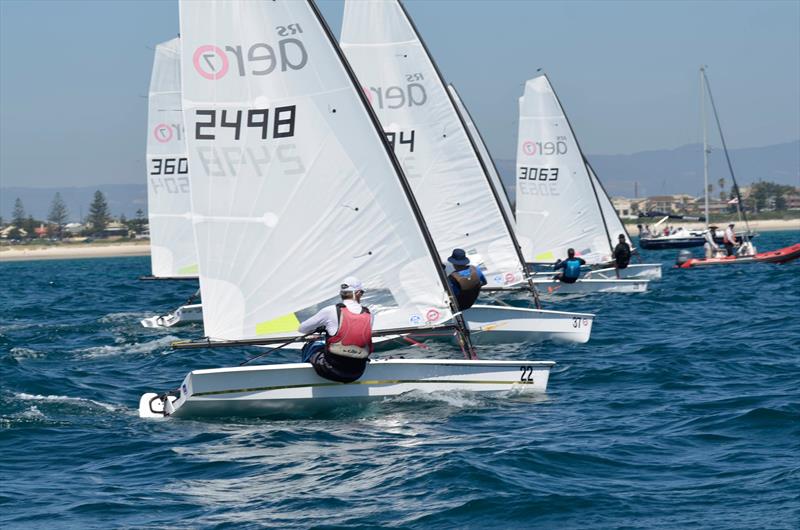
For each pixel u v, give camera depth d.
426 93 66.12
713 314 76.31
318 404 37.38
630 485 27.72
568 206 105.81
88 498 27.77
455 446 32.38
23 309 101.19
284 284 40.12
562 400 40.78
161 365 54.41
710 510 25.23
